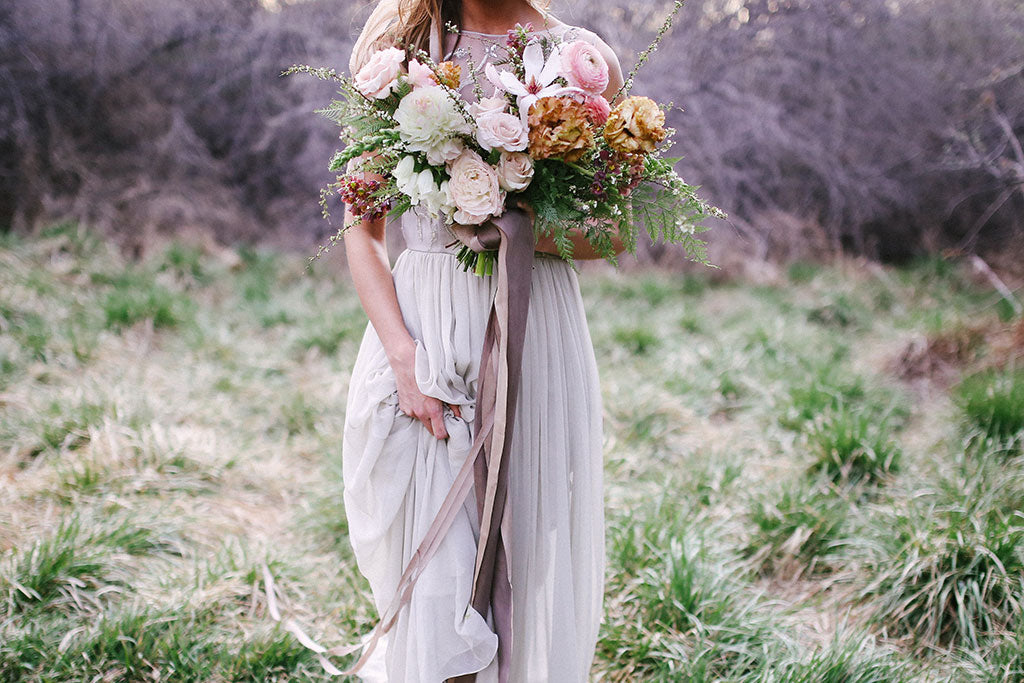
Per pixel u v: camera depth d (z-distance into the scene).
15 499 3.24
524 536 1.85
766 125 8.17
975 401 3.91
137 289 6.20
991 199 7.66
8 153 7.38
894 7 7.95
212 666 2.40
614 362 5.34
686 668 2.41
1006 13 7.58
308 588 2.87
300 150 8.30
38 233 7.01
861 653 2.41
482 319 1.86
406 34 1.93
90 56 7.60
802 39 8.14
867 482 3.59
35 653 2.35
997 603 2.64
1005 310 5.98
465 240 1.71
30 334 5.05
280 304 6.36
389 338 1.88
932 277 7.47
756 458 3.96
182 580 2.78
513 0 1.89
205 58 7.99
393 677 1.90
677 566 2.74
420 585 1.78
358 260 1.98
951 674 2.40
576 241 1.91
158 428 3.84
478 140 1.59
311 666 2.44
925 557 2.77
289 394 4.67
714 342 5.88
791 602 2.91
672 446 4.14
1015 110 7.49
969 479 3.18
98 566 2.77
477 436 1.77
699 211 1.71
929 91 7.86
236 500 3.55
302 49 8.16
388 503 1.86
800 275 7.89
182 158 7.93
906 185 8.12
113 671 2.33
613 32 7.98
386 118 1.68
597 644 2.54
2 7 7.30
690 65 8.17
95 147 7.75
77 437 3.80
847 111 8.21
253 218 8.22
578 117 1.56
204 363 5.05
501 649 1.77
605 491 3.48
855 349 5.89
